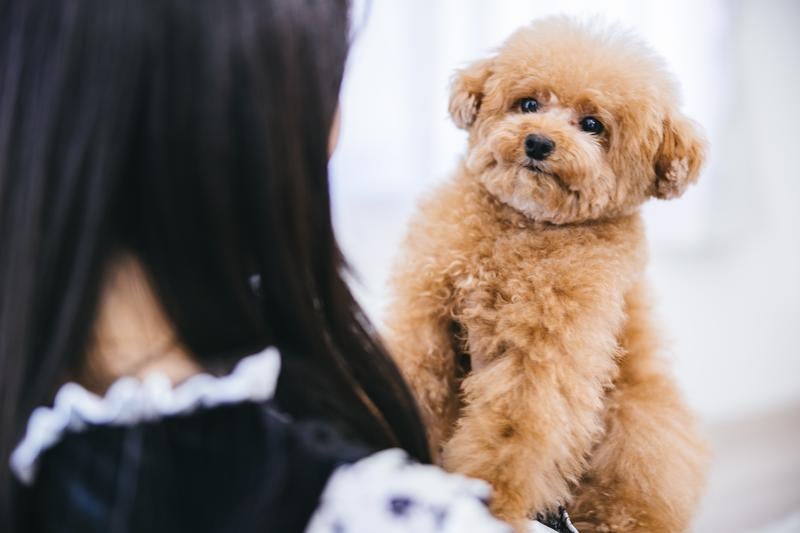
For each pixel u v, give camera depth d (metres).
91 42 0.49
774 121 4.25
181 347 0.56
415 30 3.12
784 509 2.77
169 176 0.50
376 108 3.12
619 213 1.16
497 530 0.52
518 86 1.20
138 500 0.50
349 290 0.65
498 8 3.11
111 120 0.49
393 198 3.15
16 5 0.51
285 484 0.50
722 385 3.38
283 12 0.53
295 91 0.54
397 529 0.49
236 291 0.54
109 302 0.54
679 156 1.19
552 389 0.98
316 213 0.58
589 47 1.19
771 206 4.29
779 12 4.18
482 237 1.08
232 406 0.53
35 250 0.50
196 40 0.50
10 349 0.50
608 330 1.02
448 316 1.09
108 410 0.52
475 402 1.01
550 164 1.08
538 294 1.00
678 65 3.80
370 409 0.63
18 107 0.50
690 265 4.08
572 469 1.05
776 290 4.09
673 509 1.09
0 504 0.51
